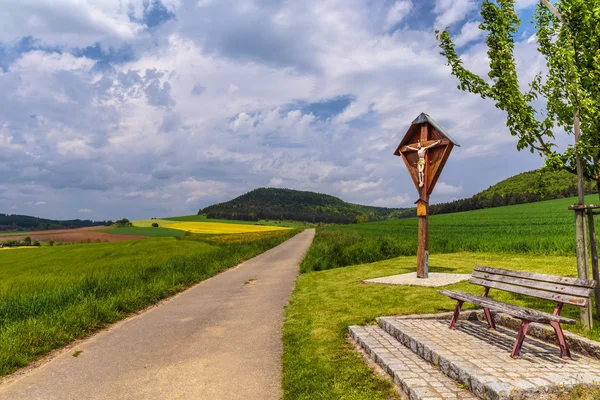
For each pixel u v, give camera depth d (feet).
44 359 21.31
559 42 20.42
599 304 18.85
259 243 117.19
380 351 17.33
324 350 19.33
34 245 219.82
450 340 17.47
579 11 18.49
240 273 56.80
